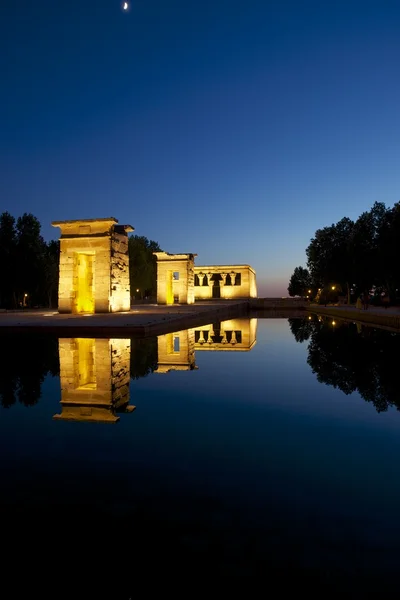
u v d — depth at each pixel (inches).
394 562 116.6
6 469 181.0
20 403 299.9
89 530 131.7
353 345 637.9
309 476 172.4
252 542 125.2
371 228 1918.1
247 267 2859.3
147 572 112.0
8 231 2021.4
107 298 1150.3
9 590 105.8
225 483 165.5
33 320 872.9
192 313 1146.0
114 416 265.6
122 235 1253.1
